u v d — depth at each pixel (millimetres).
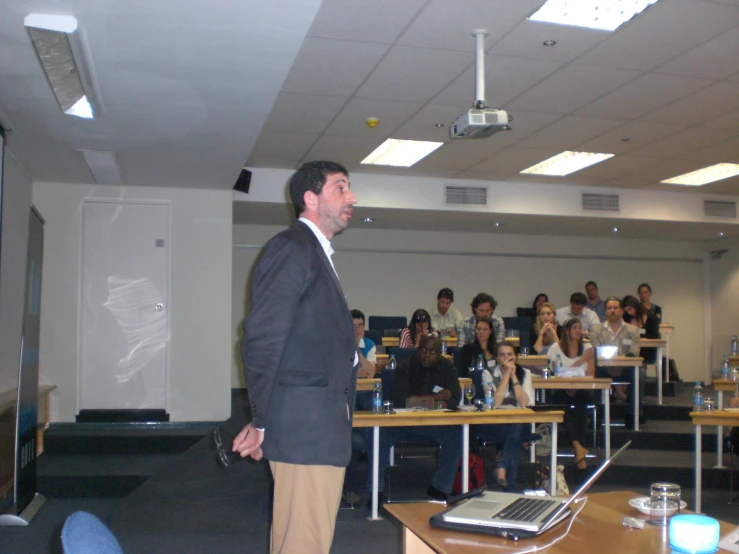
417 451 5293
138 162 5418
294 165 7398
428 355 4559
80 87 3787
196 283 6434
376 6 3682
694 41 4180
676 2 3678
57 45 3170
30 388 4523
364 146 6602
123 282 6324
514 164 7348
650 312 7309
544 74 4723
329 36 4070
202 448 5738
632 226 9344
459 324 6547
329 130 6051
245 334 1695
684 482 5328
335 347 1771
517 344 6371
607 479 5285
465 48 4254
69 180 6117
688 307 11078
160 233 6414
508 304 10336
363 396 4965
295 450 1693
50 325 6172
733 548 1504
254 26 2982
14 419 4406
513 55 4391
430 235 10094
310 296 1748
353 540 3791
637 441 5988
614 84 4918
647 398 7516
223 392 6422
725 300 10828
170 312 6379
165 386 6340
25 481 4488
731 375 5754
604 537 1606
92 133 4566
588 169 7594
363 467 5125
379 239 9906
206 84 3656
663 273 11000
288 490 1725
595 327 6570
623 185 8484
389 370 4910
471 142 6457
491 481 4895
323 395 1733
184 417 6328
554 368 5703
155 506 4406
